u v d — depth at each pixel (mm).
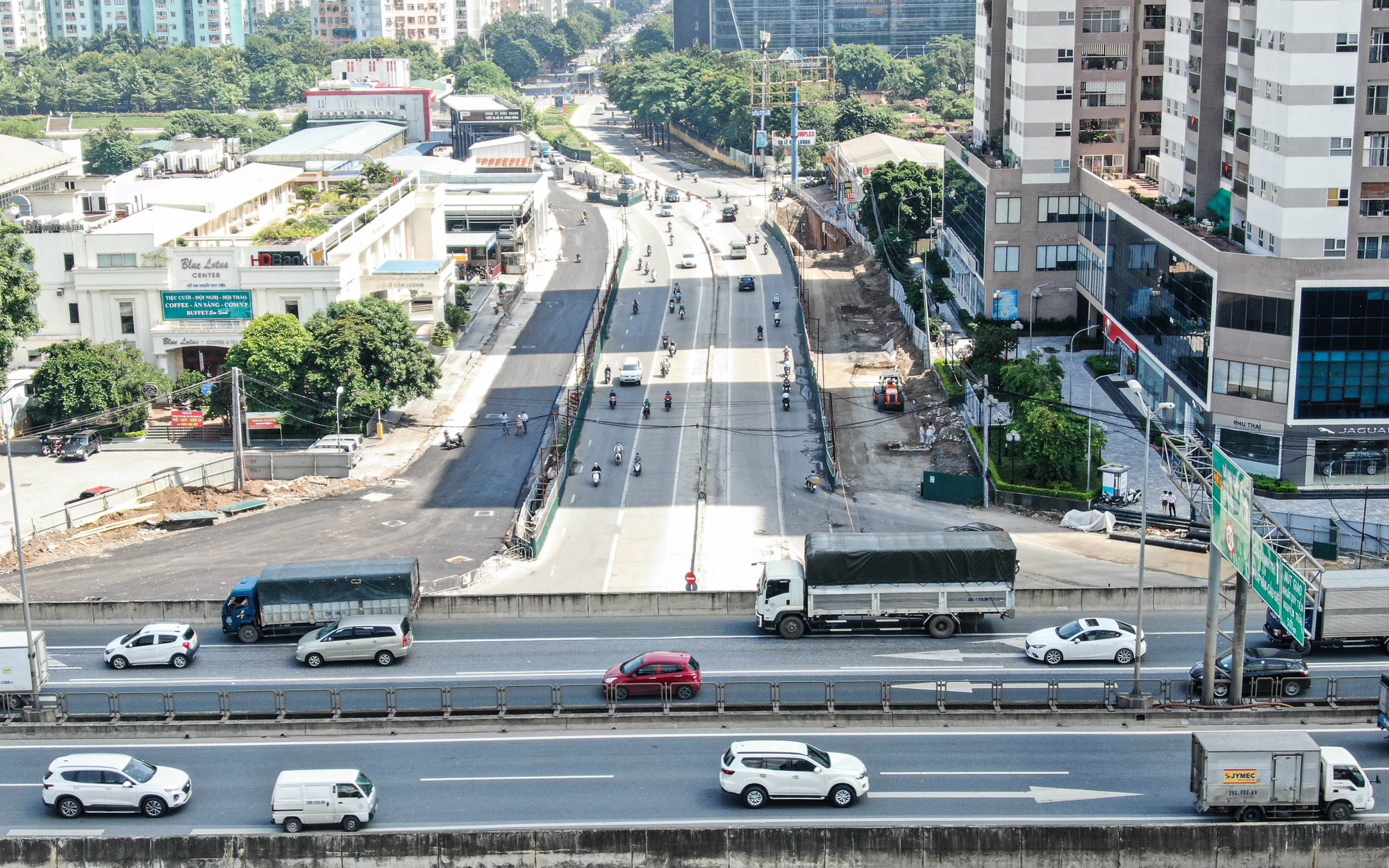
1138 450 134000
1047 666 86375
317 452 139125
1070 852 65625
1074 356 165375
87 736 80438
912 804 70625
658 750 77312
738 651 90000
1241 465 124688
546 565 115375
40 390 148125
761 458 143250
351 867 67062
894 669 86312
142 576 114000
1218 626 86000
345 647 89062
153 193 194875
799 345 187250
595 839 66625
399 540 122562
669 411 159500
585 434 152000
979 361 153375
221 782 74875
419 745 78625
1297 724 77812
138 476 139000
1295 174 118688
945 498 128375
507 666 88688
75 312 164625
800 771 70875
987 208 173500
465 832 66812
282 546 121250
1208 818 68562
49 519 127062
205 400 151625
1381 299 117812
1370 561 105875
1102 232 163000
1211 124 141625
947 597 90750
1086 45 168000
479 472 140625
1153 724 78375
